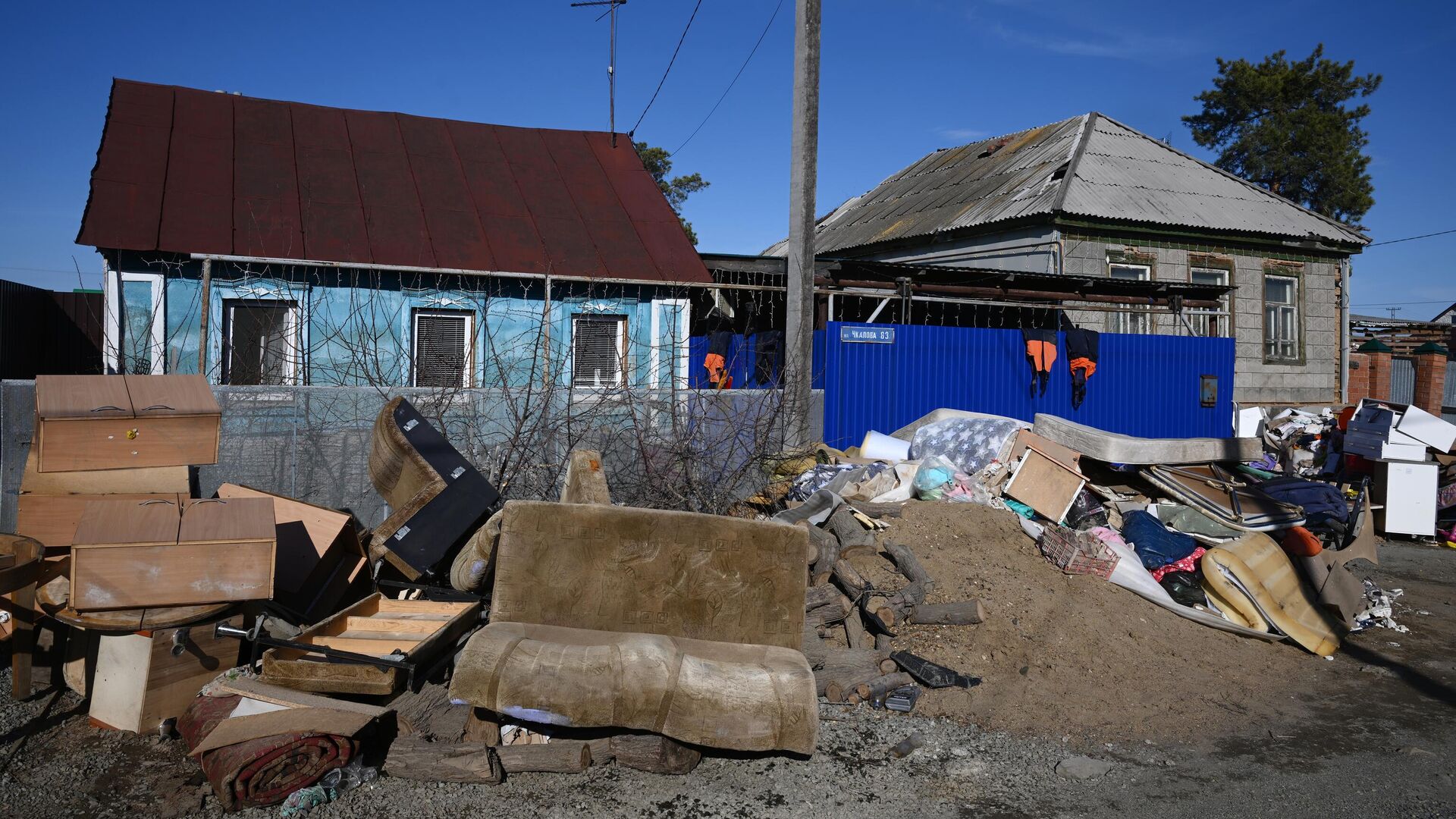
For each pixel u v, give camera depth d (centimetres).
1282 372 1638
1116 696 521
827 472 738
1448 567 898
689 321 1042
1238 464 853
